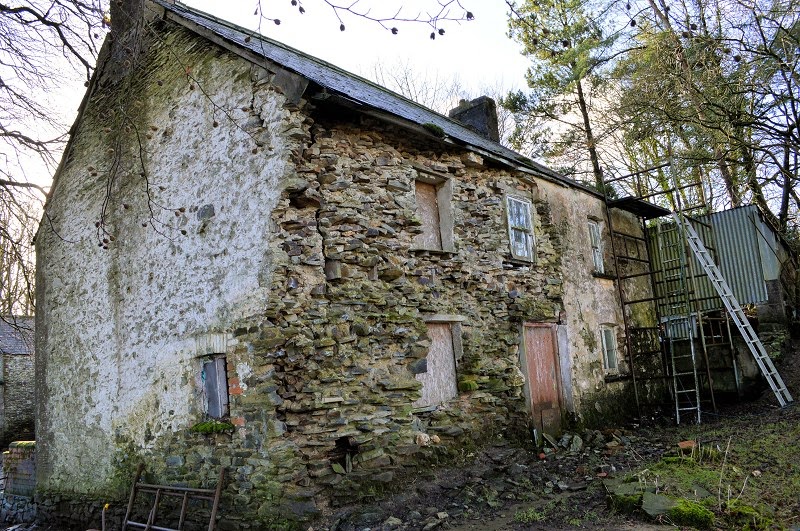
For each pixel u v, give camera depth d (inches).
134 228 369.4
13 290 628.4
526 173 458.9
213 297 310.5
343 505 279.0
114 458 358.6
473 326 384.2
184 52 359.6
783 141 473.7
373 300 317.4
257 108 309.9
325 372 289.0
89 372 388.2
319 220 304.0
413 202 353.4
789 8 427.8
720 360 562.9
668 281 583.2
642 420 510.0
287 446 270.1
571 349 467.5
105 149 406.3
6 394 829.2
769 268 596.7
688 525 219.8
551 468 350.0
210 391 311.6
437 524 260.1
